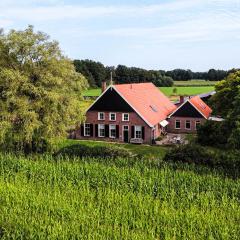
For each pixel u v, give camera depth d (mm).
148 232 21531
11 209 23016
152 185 28391
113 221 22672
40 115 41219
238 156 33406
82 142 55156
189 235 20875
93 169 31797
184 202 25953
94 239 20156
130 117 54344
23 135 39969
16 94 39625
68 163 33594
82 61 145625
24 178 29844
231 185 28266
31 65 40938
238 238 20891
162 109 63938
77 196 26016
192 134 60969
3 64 40781
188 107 61562
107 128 55938
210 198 26344
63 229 20953
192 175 30234
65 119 42469
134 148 50875
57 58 43062
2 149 40750
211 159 34219
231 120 38875
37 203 24172
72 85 44000
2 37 41344
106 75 149000
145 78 152500
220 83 50938
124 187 28734
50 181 29109
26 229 20953
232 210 24344
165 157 36625
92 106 56312
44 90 40031
